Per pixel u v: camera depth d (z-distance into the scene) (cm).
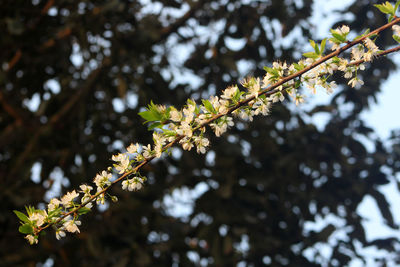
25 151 427
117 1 400
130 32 433
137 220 417
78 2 419
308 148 448
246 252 430
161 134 139
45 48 431
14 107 453
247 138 447
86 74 470
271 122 456
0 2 405
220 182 424
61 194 410
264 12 459
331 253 445
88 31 414
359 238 446
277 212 439
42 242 388
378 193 445
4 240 393
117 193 412
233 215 411
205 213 416
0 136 444
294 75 136
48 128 433
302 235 434
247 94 138
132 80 446
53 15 424
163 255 422
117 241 403
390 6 133
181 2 462
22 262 382
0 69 414
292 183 445
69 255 394
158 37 443
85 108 450
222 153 427
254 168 431
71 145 440
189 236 432
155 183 436
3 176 430
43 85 455
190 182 433
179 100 459
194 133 139
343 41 137
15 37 410
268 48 455
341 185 454
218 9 481
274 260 428
